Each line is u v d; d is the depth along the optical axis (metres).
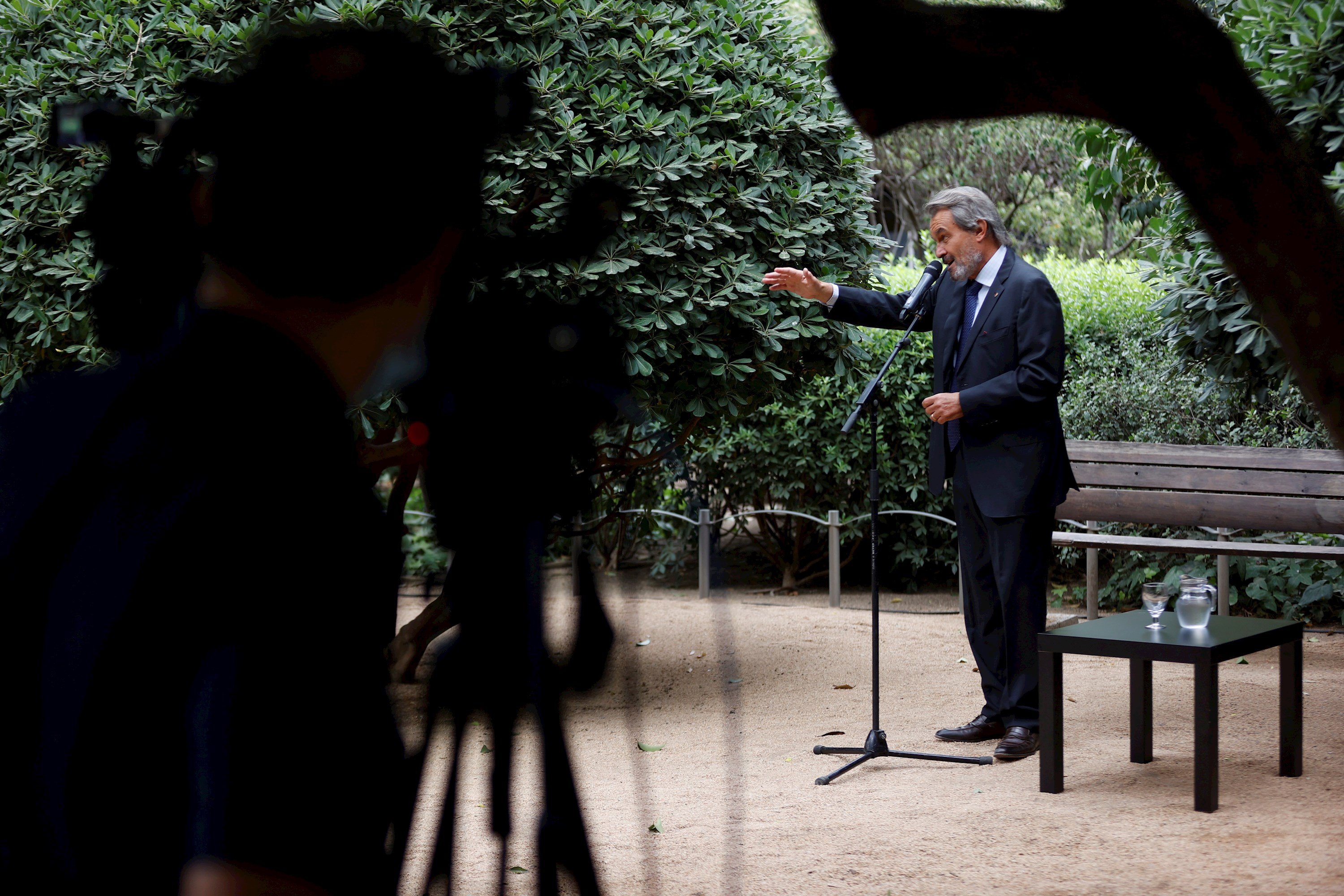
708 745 4.69
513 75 0.76
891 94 2.08
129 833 0.66
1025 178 14.58
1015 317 4.66
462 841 0.98
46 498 0.69
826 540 8.58
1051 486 4.66
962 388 4.81
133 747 0.66
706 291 5.00
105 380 0.74
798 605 7.87
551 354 1.06
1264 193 2.03
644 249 4.83
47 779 0.66
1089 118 2.08
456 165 0.74
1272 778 4.11
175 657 0.67
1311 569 7.12
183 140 0.73
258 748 0.69
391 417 1.84
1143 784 4.10
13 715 0.67
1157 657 3.80
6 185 4.71
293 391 0.73
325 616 0.74
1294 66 4.71
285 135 0.70
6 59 4.99
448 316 0.99
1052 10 1.99
